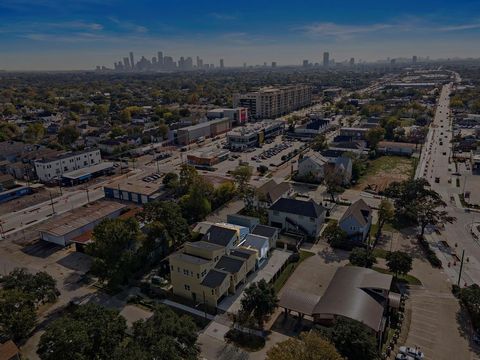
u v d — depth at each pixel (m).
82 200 100.56
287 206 77.50
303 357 33.91
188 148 156.75
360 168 111.44
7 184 110.06
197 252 58.03
